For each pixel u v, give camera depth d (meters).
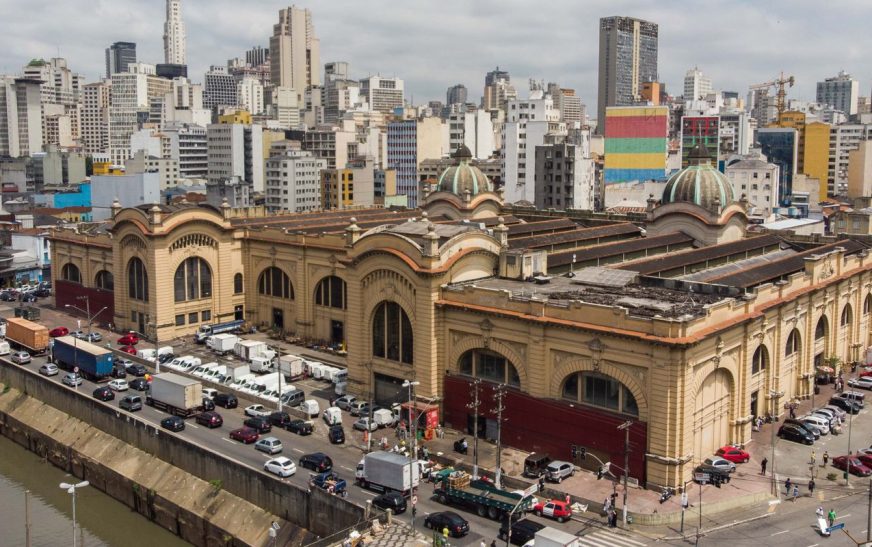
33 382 131.62
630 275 111.56
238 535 92.31
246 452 102.12
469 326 104.06
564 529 82.56
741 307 97.50
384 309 113.88
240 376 126.06
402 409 106.75
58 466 119.88
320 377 128.75
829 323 125.38
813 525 83.19
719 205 145.88
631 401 91.88
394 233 110.62
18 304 184.38
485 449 100.88
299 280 147.75
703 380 92.06
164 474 103.88
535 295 100.50
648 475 89.75
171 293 150.38
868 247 145.88
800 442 103.12
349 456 101.12
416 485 89.44
